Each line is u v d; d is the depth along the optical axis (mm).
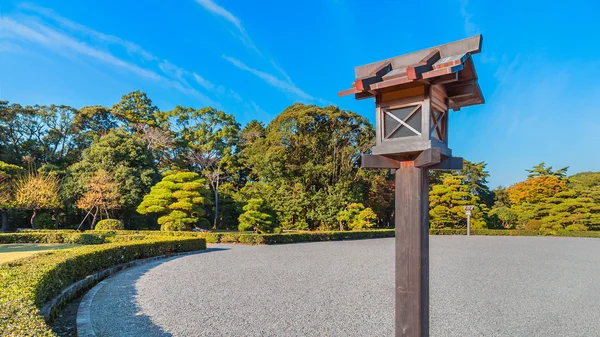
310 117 21969
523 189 26969
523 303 5008
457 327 3936
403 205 2238
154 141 24328
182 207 16281
